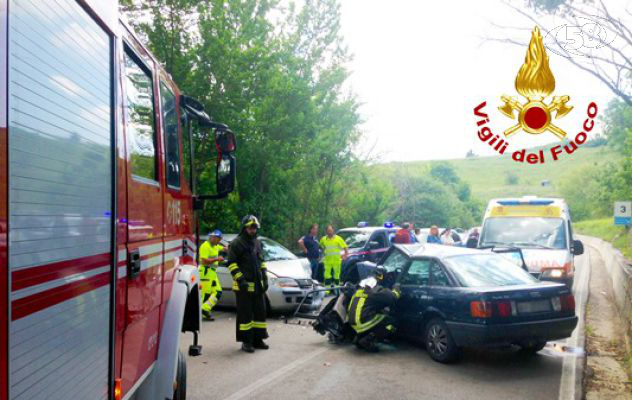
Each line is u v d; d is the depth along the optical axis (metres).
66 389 2.09
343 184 22.16
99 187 2.52
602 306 12.34
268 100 14.81
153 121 3.76
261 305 7.95
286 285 10.45
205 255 10.18
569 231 12.91
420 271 7.86
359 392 5.95
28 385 1.78
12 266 1.69
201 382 6.31
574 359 7.40
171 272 4.05
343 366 7.02
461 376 6.55
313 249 14.73
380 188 26.05
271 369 6.88
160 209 3.73
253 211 15.84
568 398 5.74
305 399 5.72
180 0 13.40
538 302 6.80
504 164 126.19
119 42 2.95
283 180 16.88
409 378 6.47
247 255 7.87
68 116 2.19
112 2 2.83
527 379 6.44
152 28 13.72
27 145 1.83
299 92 15.55
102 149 2.60
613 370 7.07
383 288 7.78
